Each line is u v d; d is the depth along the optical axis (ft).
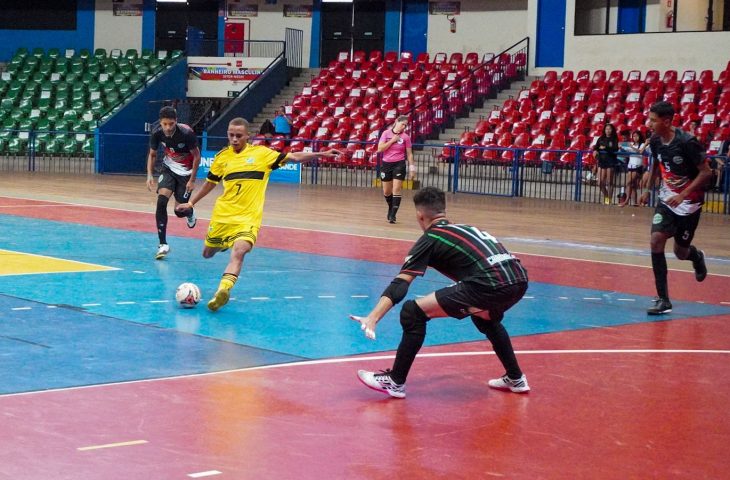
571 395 19.22
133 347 22.36
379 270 35.99
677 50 94.12
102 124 99.81
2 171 97.55
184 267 35.40
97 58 120.06
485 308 18.61
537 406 18.30
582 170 77.82
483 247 18.80
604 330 26.45
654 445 15.98
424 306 18.54
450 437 16.14
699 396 19.39
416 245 18.78
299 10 123.85
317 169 90.22
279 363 21.26
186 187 37.78
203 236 45.21
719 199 70.33
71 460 14.30
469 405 18.24
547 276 36.35
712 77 89.45
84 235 44.24
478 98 99.40
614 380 20.59
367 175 87.30
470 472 14.35
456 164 82.79
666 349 24.11
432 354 22.72
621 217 62.75
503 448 15.60
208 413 17.11
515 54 104.42
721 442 16.25
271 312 27.37
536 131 87.56
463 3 115.96
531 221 58.13
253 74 112.68
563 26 103.24
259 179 28.48
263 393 18.65
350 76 108.88
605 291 33.24
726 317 29.09
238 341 23.40
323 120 98.73
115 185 79.51
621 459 15.19
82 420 16.40
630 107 88.17
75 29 130.93
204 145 96.89
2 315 25.70
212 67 113.09
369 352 22.62
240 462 14.49
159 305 27.91
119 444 15.16
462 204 70.38
